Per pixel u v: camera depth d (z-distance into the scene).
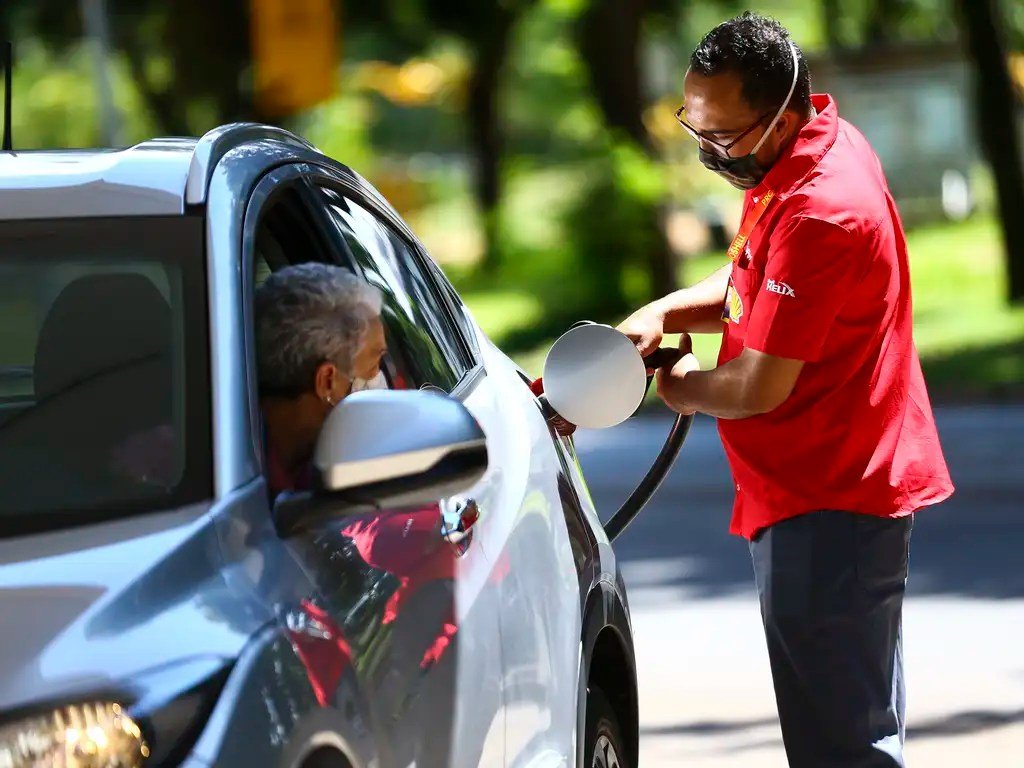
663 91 133.75
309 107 46.69
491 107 135.62
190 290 8.58
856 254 10.80
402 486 7.72
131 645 6.78
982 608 25.28
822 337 10.89
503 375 11.97
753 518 11.46
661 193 77.19
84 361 8.45
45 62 126.62
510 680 9.33
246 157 9.52
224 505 7.61
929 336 64.19
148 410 8.14
